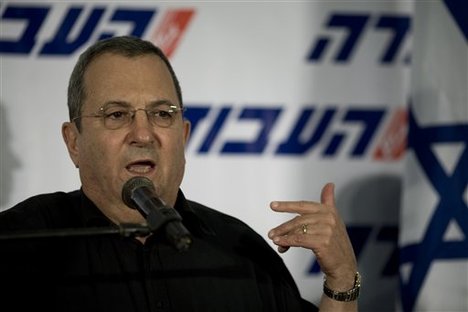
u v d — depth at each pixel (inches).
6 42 341.7
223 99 351.3
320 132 355.9
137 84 225.1
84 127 229.5
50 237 187.2
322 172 356.2
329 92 355.9
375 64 357.7
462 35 336.5
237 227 256.4
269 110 353.4
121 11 346.3
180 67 349.1
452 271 335.0
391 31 358.0
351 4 356.2
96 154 225.9
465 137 334.6
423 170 337.4
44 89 343.9
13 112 342.3
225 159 351.9
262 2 353.1
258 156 353.1
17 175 343.3
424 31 339.0
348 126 356.8
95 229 188.4
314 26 355.3
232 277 240.2
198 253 239.8
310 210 220.1
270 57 353.4
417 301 336.5
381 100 358.0
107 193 228.4
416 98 339.3
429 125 337.1
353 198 358.6
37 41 343.3
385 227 360.8
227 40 351.9
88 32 345.4
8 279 223.5
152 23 347.9
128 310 223.9
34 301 223.1
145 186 199.0
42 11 343.3
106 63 229.3
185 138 253.4
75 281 226.2
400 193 359.9
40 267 227.1
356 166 357.7
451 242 335.0
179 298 230.7
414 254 338.3
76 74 235.0
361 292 361.1
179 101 236.4
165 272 232.7
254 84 352.8
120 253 231.0
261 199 353.4
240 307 235.9
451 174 335.0
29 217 237.0
